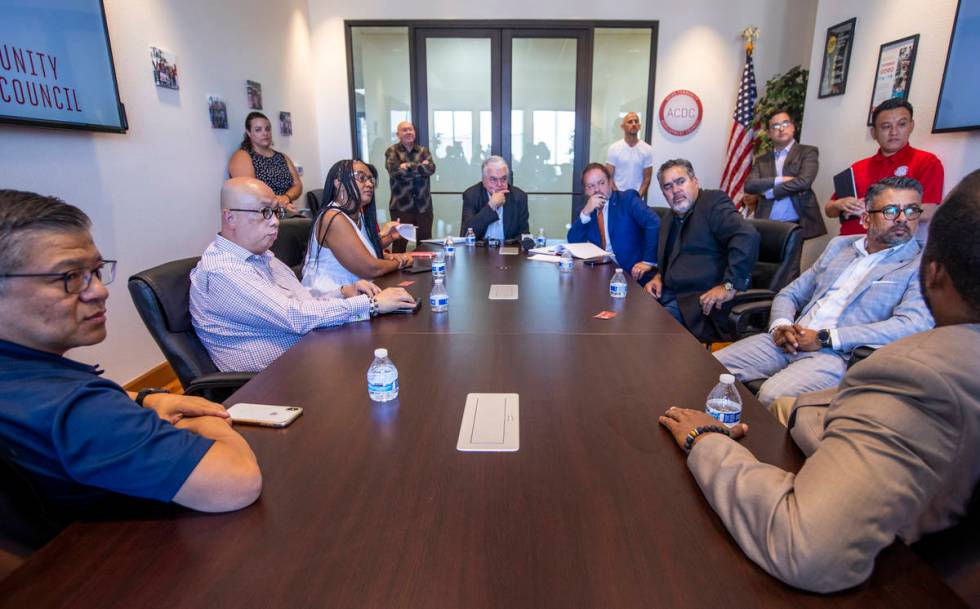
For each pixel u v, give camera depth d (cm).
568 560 66
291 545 69
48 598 61
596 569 64
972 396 60
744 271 236
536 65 543
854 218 300
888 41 315
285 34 471
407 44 536
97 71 242
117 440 71
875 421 61
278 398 115
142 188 280
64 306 76
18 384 71
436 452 92
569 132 559
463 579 63
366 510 76
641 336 156
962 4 255
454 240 363
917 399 61
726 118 546
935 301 68
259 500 79
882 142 284
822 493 60
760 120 498
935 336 65
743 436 95
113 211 259
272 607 59
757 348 201
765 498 65
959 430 60
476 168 570
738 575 63
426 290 221
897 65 307
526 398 113
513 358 138
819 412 91
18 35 201
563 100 552
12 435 70
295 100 494
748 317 222
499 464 88
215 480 74
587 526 72
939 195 269
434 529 72
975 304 63
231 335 166
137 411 74
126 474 71
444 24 527
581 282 235
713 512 75
